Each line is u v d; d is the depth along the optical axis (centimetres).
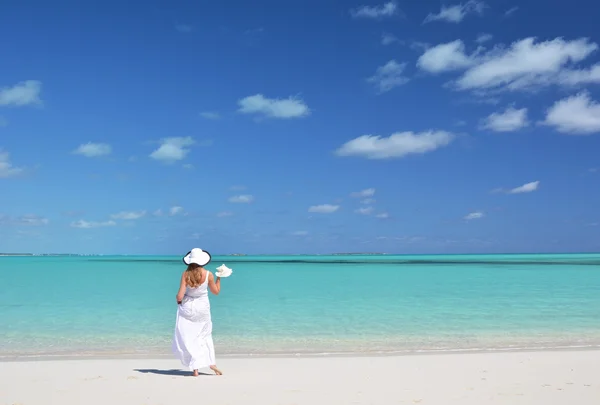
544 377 1011
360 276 5928
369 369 1112
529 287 3869
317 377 1026
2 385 958
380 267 9425
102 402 829
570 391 889
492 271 7088
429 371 1084
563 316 2158
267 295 3319
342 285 4294
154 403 820
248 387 934
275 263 13362
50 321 2067
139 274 6462
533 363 1175
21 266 10388
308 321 2077
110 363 1229
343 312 2364
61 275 6188
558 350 1402
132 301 2870
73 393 891
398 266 9944
